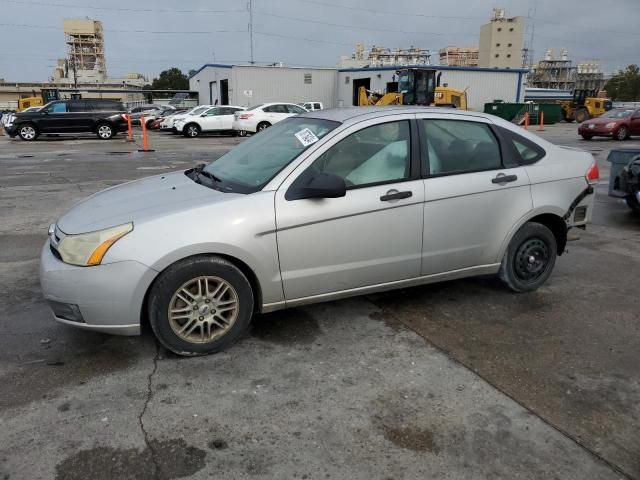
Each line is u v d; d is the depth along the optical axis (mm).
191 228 3270
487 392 3125
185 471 2457
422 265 4031
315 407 2963
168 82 117375
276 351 3596
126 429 2748
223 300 3477
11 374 3262
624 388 3184
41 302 4395
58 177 11461
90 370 3322
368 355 3557
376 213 3732
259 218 3414
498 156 4309
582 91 44969
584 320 4141
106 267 3168
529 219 4395
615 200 9312
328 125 3924
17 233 6633
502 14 112062
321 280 3689
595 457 2582
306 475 2438
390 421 2842
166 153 17375
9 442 2631
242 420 2838
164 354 3531
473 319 4137
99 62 142000
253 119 25906
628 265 5547
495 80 45156
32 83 117250
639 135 23422
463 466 2510
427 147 3998
